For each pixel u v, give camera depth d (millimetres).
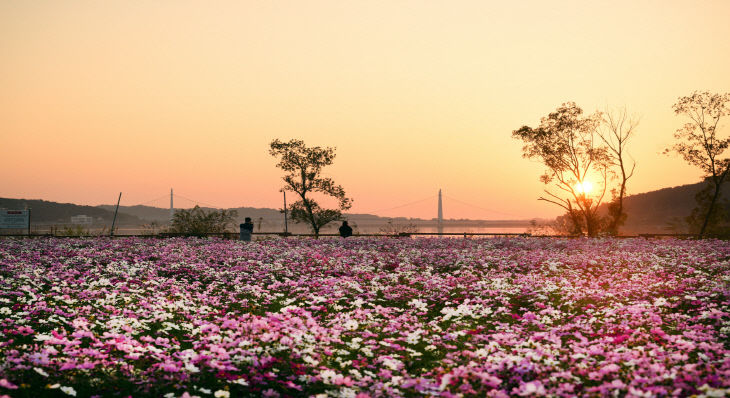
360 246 23406
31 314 8148
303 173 40344
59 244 22250
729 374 5137
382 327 8438
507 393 5336
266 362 5859
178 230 36438
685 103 38750
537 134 40969
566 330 7906
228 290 12156
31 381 5289
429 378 5863
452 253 20203
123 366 5789
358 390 5426
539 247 23766
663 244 24656
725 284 10758
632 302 9781
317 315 9508
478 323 8922
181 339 7555
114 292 10484
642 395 4668
